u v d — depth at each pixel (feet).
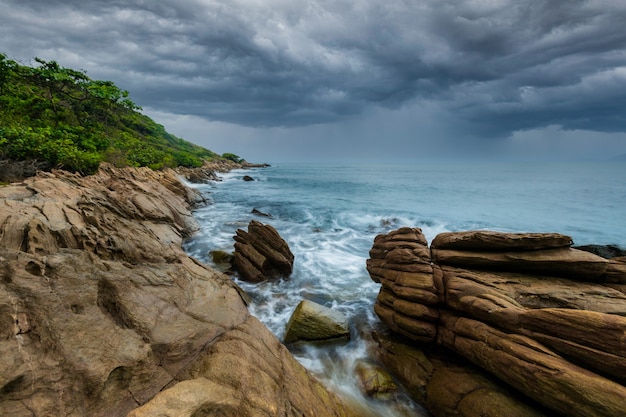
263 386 17.02
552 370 17.80
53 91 163.02
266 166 642.63
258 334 22.80
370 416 21.88
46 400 12.87
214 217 89.04
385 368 26.71
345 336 30.35
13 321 15.02
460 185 214.28
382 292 32.63
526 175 331.57
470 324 23.61
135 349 16.65
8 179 61.36
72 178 62.44
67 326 16.33
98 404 13.83
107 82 171.42
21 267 19.26
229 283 35.17
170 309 22.66
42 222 28.89
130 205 55.06
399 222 88.79
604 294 23.16
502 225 87.86
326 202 128.88
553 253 26.55
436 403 22.20
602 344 17.28
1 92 127.85
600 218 97.55
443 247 31.65
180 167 209.87
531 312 20.49
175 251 38.63
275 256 45.27
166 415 12.57
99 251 29.96
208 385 15.03
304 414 17.11
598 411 15.81
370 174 385.91
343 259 55.98
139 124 289.74
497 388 20.84
